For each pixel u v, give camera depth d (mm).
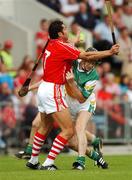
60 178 27766
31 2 63719
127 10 68188
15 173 29797
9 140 50312
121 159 38500
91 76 31812
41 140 31625
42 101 30547
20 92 32875
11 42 60188
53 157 30953
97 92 54625
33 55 60656
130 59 62469
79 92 31531
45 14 63062
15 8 64062
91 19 65125
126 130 52469
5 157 41938
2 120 50406
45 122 31469
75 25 52531
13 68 58500
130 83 57219
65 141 30609
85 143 31812
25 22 63844
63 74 30328
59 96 30328
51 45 30453
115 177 28156
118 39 63531
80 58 30156
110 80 55500
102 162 32312
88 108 32312
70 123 30484
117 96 55438
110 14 31109
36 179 27547
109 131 52219
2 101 50719
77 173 29406
